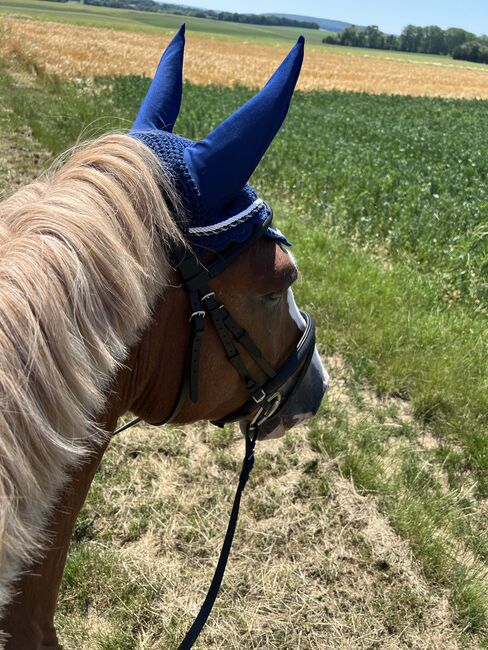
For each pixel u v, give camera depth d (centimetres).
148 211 105
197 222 115
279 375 149
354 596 275
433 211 807
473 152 1530
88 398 94
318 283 565
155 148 116
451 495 342
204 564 282
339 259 629
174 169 114
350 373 449
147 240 104
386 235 786
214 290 123
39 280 89
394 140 1659
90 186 102
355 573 286
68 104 1380
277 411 168
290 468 346
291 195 966
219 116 1554
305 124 1761
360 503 327
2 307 87
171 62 143
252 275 125
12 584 103
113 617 253
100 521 298
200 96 2203
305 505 323
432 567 291
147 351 117
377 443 378
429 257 689
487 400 421
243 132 111
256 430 168
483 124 2527
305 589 275
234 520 173
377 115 2509
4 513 83
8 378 85
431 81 5006
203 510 312
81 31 4909
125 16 12131
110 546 286
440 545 299
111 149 108
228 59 4381
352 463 349
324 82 4159
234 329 128
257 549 293
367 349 473
